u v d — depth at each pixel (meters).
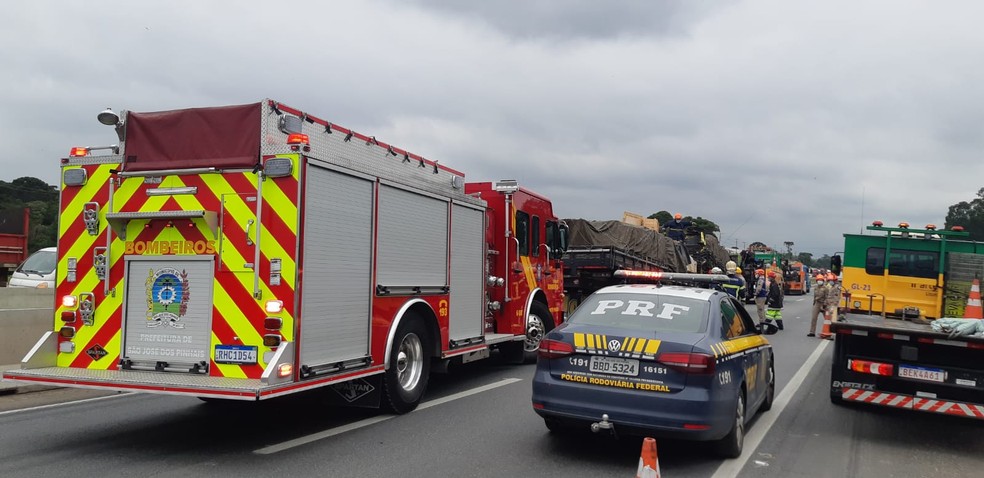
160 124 6.73
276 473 5.81
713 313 6.64
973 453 7.11
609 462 6.28
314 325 6.54
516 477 5.81
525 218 11.84
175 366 6.55
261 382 6.06
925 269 11.27
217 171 6.52
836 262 12.03
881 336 7.59
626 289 7.25
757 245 48.28
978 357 7.31
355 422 7.76
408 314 8.26
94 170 6.94
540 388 6.34
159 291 6.66
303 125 6.63
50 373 6.57
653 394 5.88
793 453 6.83
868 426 8.16
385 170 7.80
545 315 12.73
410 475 5.81
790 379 11.41
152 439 6.97
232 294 6.43
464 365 12.19
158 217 6.59
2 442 6.85
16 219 22.84
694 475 5.98
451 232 9.33
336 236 6.88
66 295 6.93
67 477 5.64
